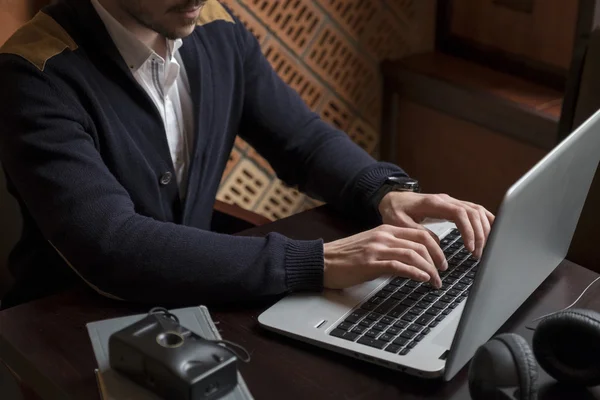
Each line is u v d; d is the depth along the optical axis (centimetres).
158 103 143
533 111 212
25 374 108
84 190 119
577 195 119
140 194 139
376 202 140
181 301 117
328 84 239
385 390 101
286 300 117
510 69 236
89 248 116
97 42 133
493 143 231
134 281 116
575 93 171
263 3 218
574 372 99
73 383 102
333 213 146
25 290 143
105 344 100
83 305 118
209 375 90
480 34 242
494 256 93
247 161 225
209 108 148
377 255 117
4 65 125
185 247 117
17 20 173
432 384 101
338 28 234
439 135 246
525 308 119
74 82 128
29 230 141
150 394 93
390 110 254
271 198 232
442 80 233
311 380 102
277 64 227
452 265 125
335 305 115
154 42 140
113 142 133
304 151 154
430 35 254
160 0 126
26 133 122
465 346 99
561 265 130
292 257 119
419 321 111
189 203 147
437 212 133
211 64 150
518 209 93
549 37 223
